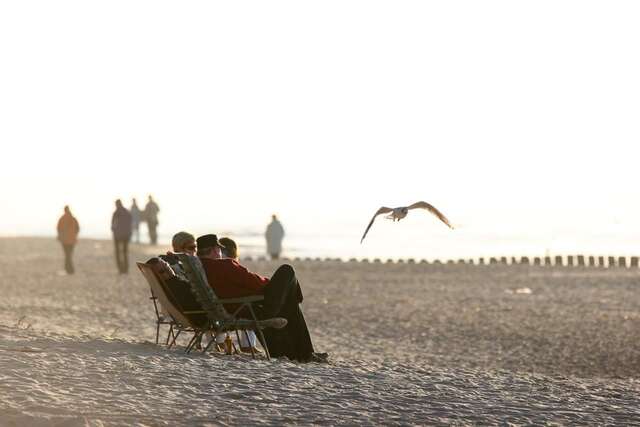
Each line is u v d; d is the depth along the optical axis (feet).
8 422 81.56
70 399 90.89
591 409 101.50
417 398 102.83
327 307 258.16
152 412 88.07
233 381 105.70
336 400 98.73
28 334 134.00
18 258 437.58
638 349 187.32
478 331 213.25
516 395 109.40
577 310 249.34
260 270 372.17
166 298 129.70
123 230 347.36
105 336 156.76
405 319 233.35
